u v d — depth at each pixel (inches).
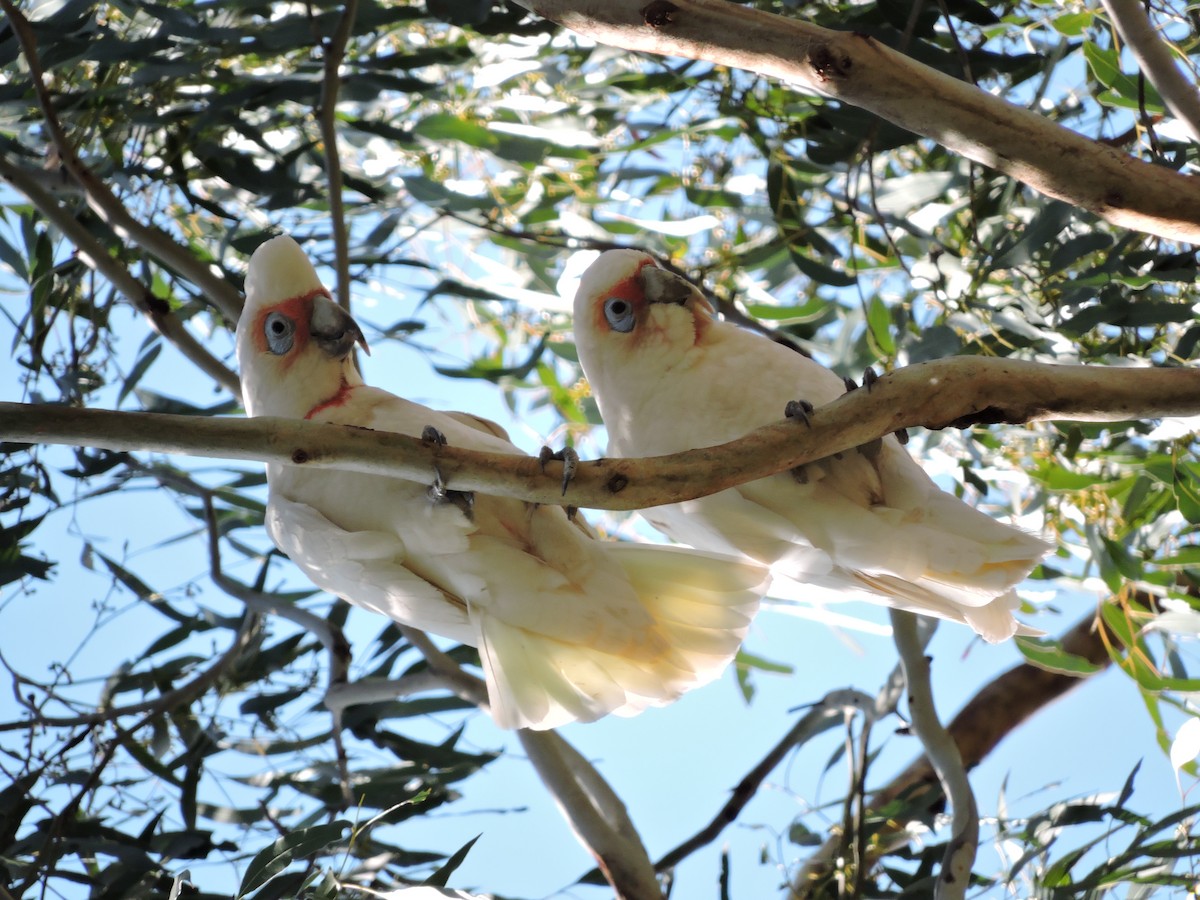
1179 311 278.5
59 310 331.9
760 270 354.6
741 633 240.5
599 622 231.0
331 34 302.5
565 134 339.9
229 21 307.3
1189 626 308.7
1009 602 243.1
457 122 332.5
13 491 312.7
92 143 333.4
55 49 289.4
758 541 237.9
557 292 354.3
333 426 181.0
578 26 217.2
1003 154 217.0
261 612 335.6
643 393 248.2
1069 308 303.4
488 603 230.5
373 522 226.7
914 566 231.8
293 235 322.3
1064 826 289.7
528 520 222.5
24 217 328.8
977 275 296.7
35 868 274.7
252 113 346.0
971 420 198.8
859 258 347.9
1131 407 199.3
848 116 292.7
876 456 226.7
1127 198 216.7
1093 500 322.3
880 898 304.5
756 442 188.2
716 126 348.2
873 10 291.4
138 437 174.4
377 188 347.9
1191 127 226.7
